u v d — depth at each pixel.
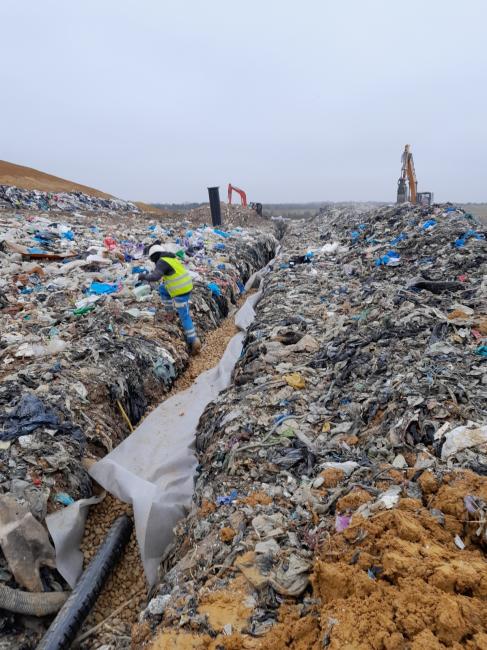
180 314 7.21
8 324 7.02
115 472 4.14
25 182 32.25
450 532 2.48
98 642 3.08
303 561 2.62
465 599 1.99
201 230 18.11
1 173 32.62
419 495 2.86
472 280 7.37
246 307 9.48
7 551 3.20
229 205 32.25
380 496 2.90
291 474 3.56
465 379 4.00
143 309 7.79
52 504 3.74
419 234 10.81
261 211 35.47
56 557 3.45
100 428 4.82
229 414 4.64
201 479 4.07
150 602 2.76
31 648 2.95
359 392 4.51
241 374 5.79
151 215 28.89
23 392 4.84
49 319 7.21
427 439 3.37
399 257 9.88
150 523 3.70
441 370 4.16
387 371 4.64
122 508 4.19
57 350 5.95
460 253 8.75
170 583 2.90
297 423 4.23
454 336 4.97
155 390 6.14
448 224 10.81
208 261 12.55
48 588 3.30
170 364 6.56
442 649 1.80
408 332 5.42
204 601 2.52
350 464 3.44
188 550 3.19
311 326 6.96
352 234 14.42
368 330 6.05
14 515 3.38
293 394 4.81
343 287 8.90
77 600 3.24
